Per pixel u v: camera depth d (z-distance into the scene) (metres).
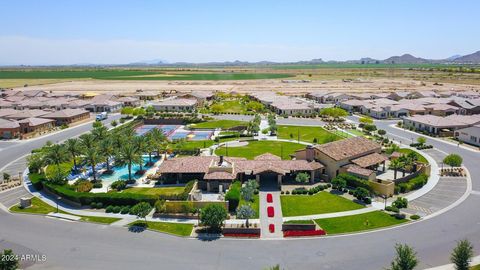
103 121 193.25
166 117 196.75
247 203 82.38
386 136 152.88
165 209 76.75
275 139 149.25
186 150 126.50
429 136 152.88
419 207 79.81
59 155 99.25
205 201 78.75
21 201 81.69
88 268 56.75
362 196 82.69
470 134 139.88
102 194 82.62
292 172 100.25
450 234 66.94
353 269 55.78
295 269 55.97
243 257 59.81
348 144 105.56
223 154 125.44
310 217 75.06
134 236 67.50
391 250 61.44
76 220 74.81
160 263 58.19
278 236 67.19
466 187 92.31
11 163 116.56
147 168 111.00
